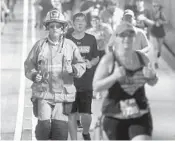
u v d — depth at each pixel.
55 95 16.38
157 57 29.22
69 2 40.00
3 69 33.66
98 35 22.50
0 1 52.81
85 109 18.59
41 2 45.38
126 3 28.41
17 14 57.62
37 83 16.47
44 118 16.36
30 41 42.72
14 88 29.06
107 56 14.47
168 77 23.78
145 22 24.95
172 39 32.09
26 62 16.61
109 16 26.55
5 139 20.64
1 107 25.28
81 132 19.89
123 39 14.42
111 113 14.47
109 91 14.47
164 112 19.83
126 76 14.32
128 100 14.41
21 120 23.12
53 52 16.45
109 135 14.56
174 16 32.84
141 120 14.43
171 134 18.09
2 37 45.03
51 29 16.41
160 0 30.94
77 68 16.67
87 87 18.44
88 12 31.33
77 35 18.75
